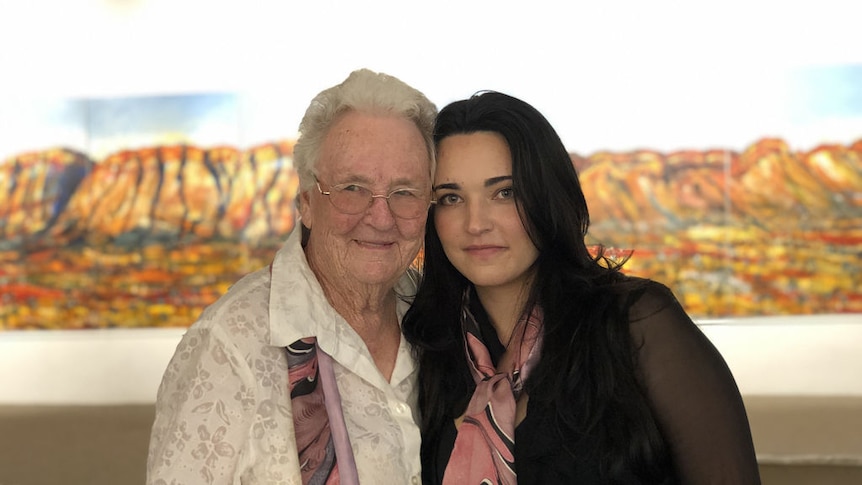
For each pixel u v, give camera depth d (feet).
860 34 29.22
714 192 30.09
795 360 28.91
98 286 33.50
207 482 5.96
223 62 32.94
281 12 32.58
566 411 6.46
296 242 6.70
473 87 31.37
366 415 6.47
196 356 6.20
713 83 30.01
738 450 6.41
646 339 6.53
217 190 33.09
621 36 30.42
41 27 33.40
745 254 29.99
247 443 6.07
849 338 28.89
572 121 30.71
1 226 33.65
